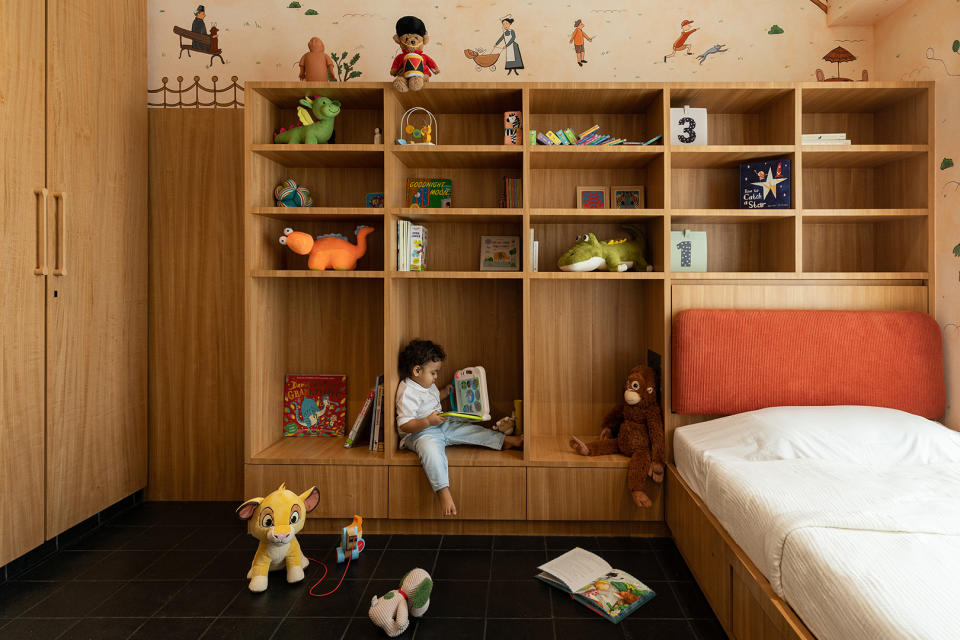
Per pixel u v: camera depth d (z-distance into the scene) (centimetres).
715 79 283
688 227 283
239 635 177
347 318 290
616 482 245
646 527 250
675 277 248
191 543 243
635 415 254
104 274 257
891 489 163
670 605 194
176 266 286
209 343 288
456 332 287
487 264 283
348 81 275
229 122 284
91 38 248
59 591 203
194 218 285
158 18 291
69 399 238
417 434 251
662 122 252
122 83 267
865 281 247
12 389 212
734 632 168
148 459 291
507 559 229
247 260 252
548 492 246
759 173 259
